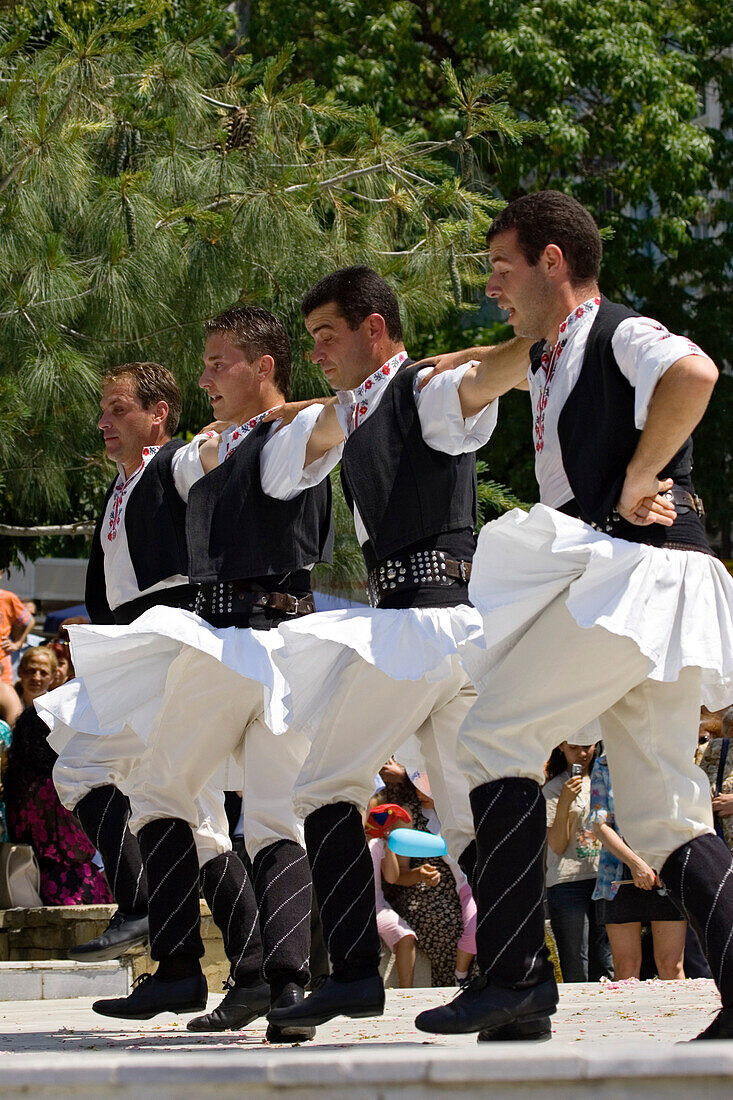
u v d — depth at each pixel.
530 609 3.72
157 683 4.86
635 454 3.61
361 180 11.74
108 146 10.77
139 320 10.43
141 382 5.89
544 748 3.72
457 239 11.43
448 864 9.12
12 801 9.52
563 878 9.03
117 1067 2.46
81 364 9.78
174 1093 2.44
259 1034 4.86
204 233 10.41
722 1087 2.27
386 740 4.28
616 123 21.42
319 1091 2.40
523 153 20.08
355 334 4.65
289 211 10.64
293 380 11.05
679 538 3.71
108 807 5.31
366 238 11.50
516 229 3.98
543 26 20.77
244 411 5.25
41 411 9.91
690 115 21.44
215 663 4.77
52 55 10.62
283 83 12.07
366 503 4.42
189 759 4.82
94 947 5.14
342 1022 5.15
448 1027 3.53
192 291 10.58
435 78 21.72
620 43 20.75
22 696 10.98
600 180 21.53
